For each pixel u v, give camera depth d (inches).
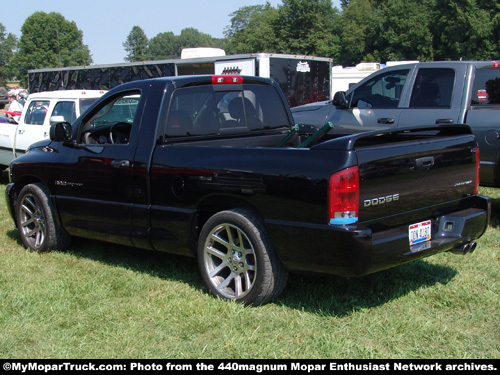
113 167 194.1
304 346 139.7
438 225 168.7
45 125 362.3
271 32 2684.5
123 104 217.6
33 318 159.2
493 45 1904.5
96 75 761.6
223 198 168.9
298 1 2596.0
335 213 143.6
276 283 161.0
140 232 189.6
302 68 635.5
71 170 209.5
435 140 165.0
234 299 165.8
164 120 186.7
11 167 238.5
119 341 143.3
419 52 2132.1
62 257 219.9
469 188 179.2
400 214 154.9
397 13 2204.7
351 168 142.6
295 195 150.4
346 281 183.8
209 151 172.4
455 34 1962.4
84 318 158.6
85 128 213.2
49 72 845.2
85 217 207.9
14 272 200.8
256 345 139.6
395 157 151.6
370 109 307.9
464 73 277.7
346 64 2490.2
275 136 218.1
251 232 159.8
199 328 150.3
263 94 218.5
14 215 241.8
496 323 153.5
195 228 178.4
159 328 151.3
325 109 331.6
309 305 165.0
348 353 135.5
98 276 194.5
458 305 165.9
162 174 180.7
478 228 175.8
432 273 192.9
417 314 158.6
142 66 705.6
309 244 149.0
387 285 179.5
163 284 186.5
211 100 199.9
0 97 2034.9
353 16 2486.5
